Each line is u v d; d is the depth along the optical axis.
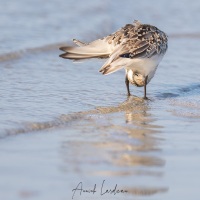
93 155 11.11
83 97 15.04
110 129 12.72
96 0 27.83
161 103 14.87
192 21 25.52
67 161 10.74
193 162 10.86
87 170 10.38
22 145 11.44
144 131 12.63
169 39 22.59
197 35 23.22
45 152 11.15
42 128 12.52
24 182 9.72
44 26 22.97
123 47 14.13
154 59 14.77
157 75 17.45
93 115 13.66
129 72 15.20
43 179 9.89
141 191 9.70
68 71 17.73
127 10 26.91
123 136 12.27
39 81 16.39
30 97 14.71
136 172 10.37
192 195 9.54
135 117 13.66
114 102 14.79
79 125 12.91
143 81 15.18
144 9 27.19
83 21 24.38
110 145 11.69
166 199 9.39
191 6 27.83
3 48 19.61
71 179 9.97
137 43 14.30
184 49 20.97
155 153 11.29
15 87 15.62
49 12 24.98
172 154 11.25
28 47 20.00
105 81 16.75
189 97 15.46
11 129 12.18
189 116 13.80
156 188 9.77
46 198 9.16
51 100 14.57
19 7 25.08
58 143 11.68
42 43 20.69
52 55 19.59
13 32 21.67
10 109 13.56
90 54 14.45
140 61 14.43
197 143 11.91
